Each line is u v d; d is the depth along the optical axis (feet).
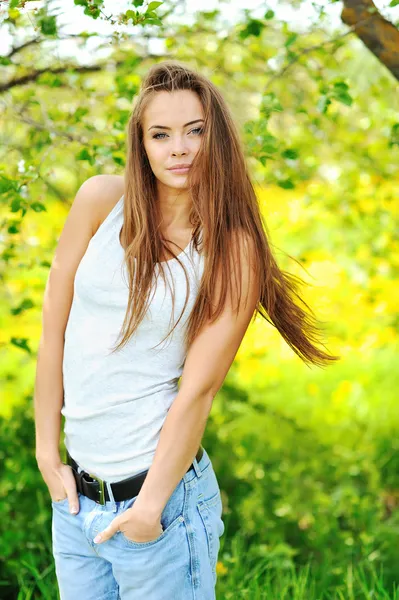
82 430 7.95
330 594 13.87
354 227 17.11
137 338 7.68
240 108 13.94
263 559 14.19
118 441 7.79
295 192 17.28
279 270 8.39
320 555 15.69
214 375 7.71
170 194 7.82
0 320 17.94
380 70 16.94
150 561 7.76
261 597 12.51
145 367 7.77
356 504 16.88
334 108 16.05
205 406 7.73
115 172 12.02
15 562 13.78
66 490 8.09
